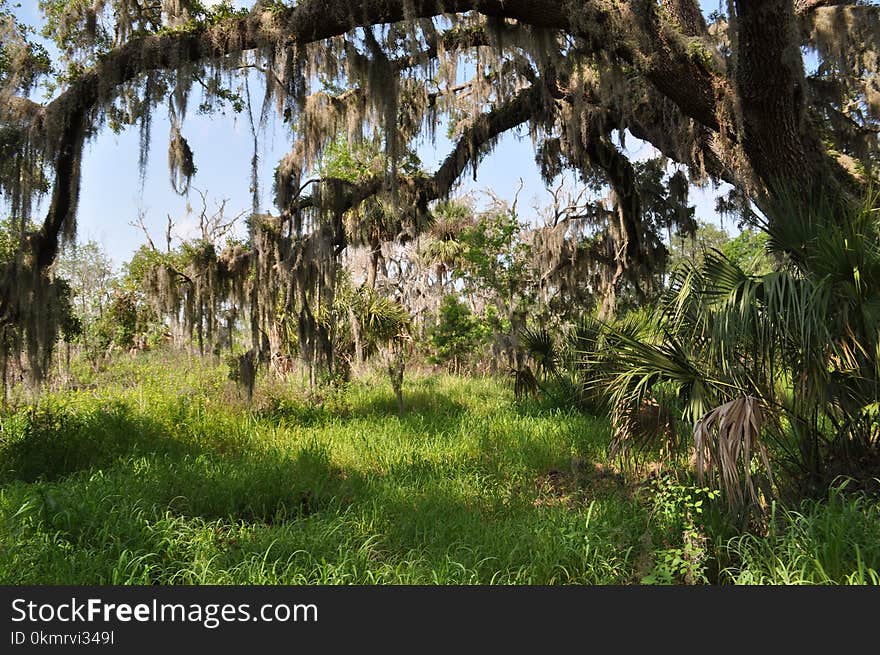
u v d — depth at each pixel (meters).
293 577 3.71
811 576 3.27
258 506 5.55
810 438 4.57
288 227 9.65
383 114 7.76
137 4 7.65
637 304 11.98
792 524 3.72
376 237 11.78
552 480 6.61
